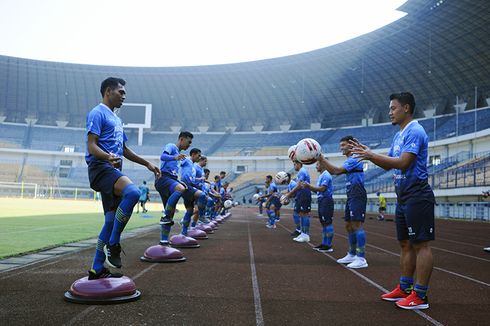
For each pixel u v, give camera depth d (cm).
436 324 343
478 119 3919
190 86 5903
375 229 1638
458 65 4159
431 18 3616
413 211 396
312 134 5606
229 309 372
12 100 5875
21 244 778
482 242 1155
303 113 5750
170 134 6172
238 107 5991
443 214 3062
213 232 1239
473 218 2611
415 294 394
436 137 4206
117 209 388
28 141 5709
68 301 382
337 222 2170
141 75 5822
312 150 556
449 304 410
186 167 888
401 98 426
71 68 5731
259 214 2680
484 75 4112
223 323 330
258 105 5894
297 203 1055
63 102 6056
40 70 5697
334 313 369
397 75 4650
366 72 4784
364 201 646
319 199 842
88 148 399
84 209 2312
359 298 429
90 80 5906
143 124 5603
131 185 394
